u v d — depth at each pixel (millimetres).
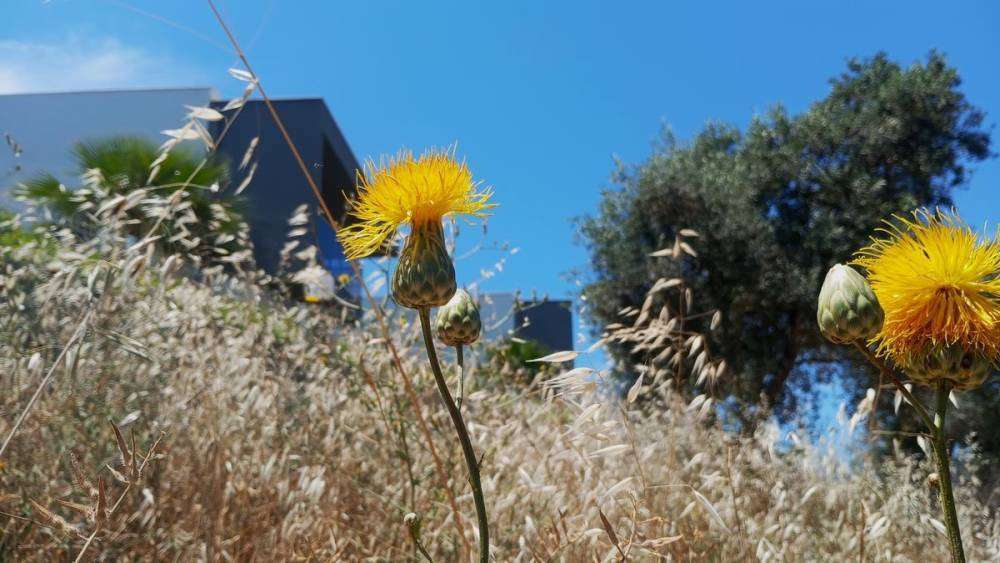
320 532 2359
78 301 2494
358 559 2432
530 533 1992
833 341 1332
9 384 2373
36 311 2838
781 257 11148
